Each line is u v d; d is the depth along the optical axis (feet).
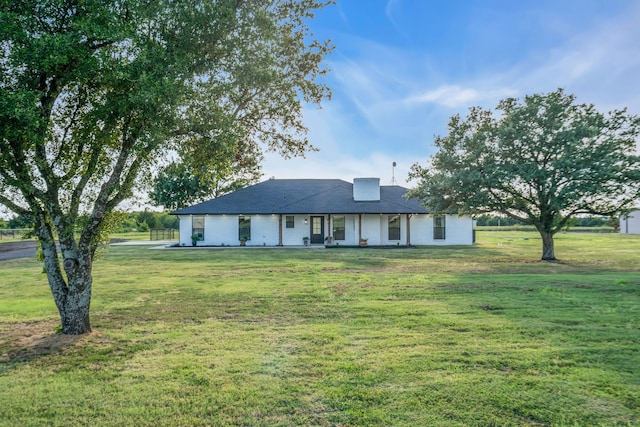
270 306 24.41
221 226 90.33
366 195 94.43
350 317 21.27
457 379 12.67
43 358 15.43
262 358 15.02
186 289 31.01
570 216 55.06
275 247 84.99
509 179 51.21
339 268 44.91
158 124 17.29
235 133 19.97
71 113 19.79
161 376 13.39
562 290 28.25
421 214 88.53
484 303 24.11
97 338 18.07
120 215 20.77
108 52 17.60
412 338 17.15
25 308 24.57
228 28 19.08
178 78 18.08
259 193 98.68
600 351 15.14
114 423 10.28
